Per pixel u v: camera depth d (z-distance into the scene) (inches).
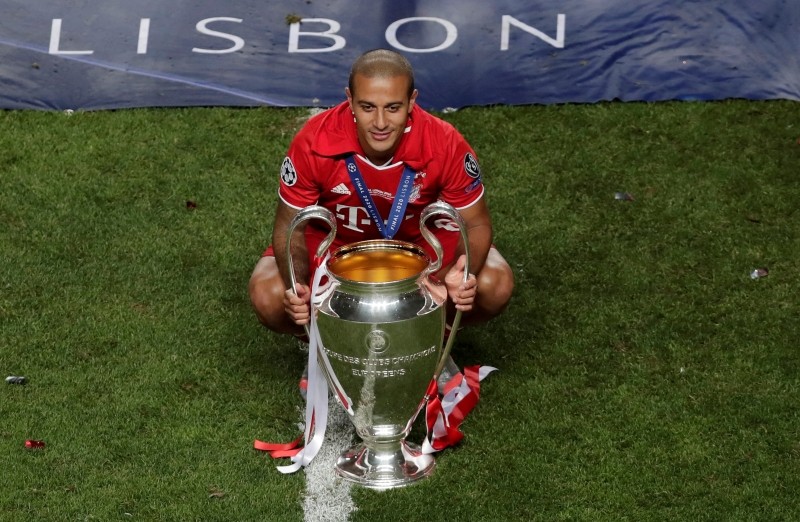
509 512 641.6
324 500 653.3
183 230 917.2
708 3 1090.1
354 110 633.0
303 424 717.9
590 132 1015.6
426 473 673.0
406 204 677.3
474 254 692.1
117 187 964.6
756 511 641.0
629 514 639.8
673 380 751.7
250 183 969.5
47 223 921.5
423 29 1084.5
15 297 836.0
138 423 714.8
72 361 772.0
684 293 839.1
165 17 1105.4
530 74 1058.1
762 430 703.7
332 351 637.9
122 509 643.5
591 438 699.4
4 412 722.2
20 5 1105.4
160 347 788.0
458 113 1037.8
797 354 772.6
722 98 1042.1
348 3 1104.2
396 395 644.7
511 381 753.6
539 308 828.6
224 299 839.1
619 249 890.1
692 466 675.4
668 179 964.6
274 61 1075.3
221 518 637.9
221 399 738.8
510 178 970.7
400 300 624.1
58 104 1053.2
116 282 855.7
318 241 711.1
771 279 848.9
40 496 652.7
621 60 1064.2
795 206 929.5
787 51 1062.4
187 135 1020.5
